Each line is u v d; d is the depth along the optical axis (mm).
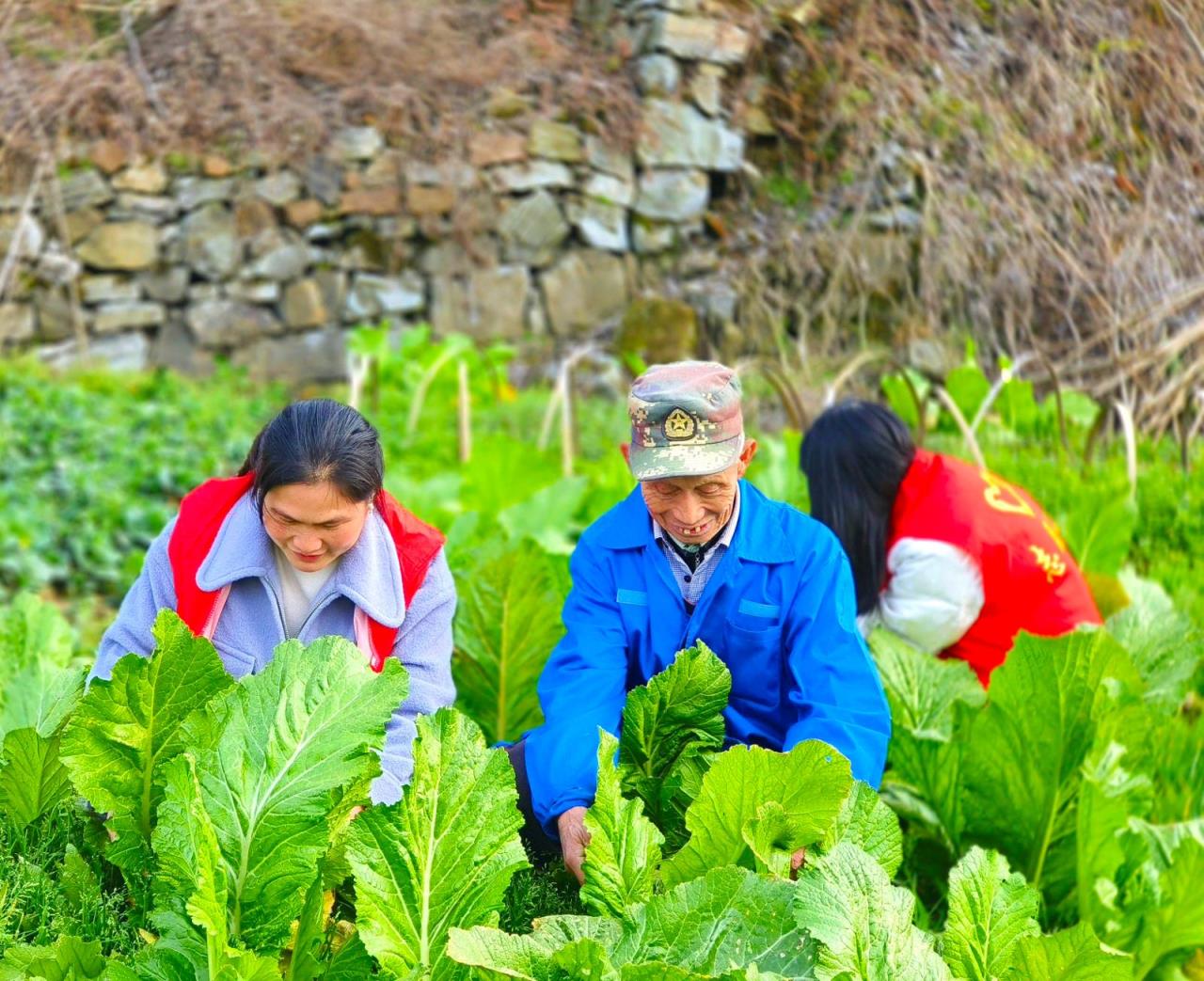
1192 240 6129
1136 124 6105
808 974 1882
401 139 10367
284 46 9406
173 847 1912
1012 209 6523
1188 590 4758
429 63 9805
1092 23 5996
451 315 10828
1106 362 6246
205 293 10688
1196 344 6402
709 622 2482
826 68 7977
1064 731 2879
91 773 2139
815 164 8750
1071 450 6469
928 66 6828
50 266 10258
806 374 7941
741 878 1939
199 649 2129
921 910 2896
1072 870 2998
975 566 3271
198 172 10461
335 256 10750
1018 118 6438
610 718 2441
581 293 10789
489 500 5285
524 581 3221
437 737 2006
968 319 7488
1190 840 2607
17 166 9766
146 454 8422
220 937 1806
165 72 9336
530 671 3270
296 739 2008
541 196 10641
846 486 3297
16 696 2732
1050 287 6828
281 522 2195
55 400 9195
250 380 10734
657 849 2102
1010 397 6547
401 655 2475
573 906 2498
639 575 2500
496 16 9891
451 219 10680
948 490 3334
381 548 2430
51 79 8914
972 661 3396
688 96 10141
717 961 1896
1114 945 2775
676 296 10281
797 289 8789
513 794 2043
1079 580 3516
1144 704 3008
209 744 2029
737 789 2117
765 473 5188
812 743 2086
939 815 3076
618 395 10031
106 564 6980
